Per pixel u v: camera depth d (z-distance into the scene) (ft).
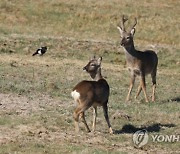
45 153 70.59
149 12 264.52
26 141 75.41
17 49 180.04
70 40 196.03
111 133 84.02
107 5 268.00
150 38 232.12
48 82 127.44
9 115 90.48
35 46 184.85
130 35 117.80
